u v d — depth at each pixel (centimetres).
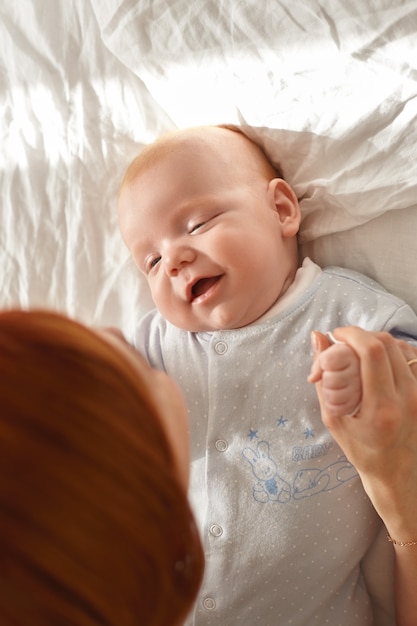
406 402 79
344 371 77
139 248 108
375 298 103
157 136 123
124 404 45
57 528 40
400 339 100
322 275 107
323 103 109
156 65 120
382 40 106
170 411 59
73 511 40
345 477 98
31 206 126
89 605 40
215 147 108
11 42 130
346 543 99
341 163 109
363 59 108
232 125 115
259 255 102
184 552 48
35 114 129
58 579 39
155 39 119
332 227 110
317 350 81
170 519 45
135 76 124
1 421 40
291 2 111
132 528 42
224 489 100
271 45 113
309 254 113
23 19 130
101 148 125
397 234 107
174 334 109
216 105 117
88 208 124
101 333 60
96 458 42
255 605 99
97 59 126
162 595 45
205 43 116
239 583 99
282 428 100
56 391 42
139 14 119
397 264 107
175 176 105
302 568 98
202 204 104
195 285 104
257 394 101
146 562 43
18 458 40
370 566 103
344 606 100
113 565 41
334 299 104
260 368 102
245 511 99
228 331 104
